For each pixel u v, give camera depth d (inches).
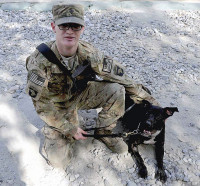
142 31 109.3
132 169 60.6
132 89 62.9
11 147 65.5
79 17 49.0
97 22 115.1
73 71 53.6
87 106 63.6
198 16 119.4
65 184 57.7
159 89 81.9
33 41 103.9
